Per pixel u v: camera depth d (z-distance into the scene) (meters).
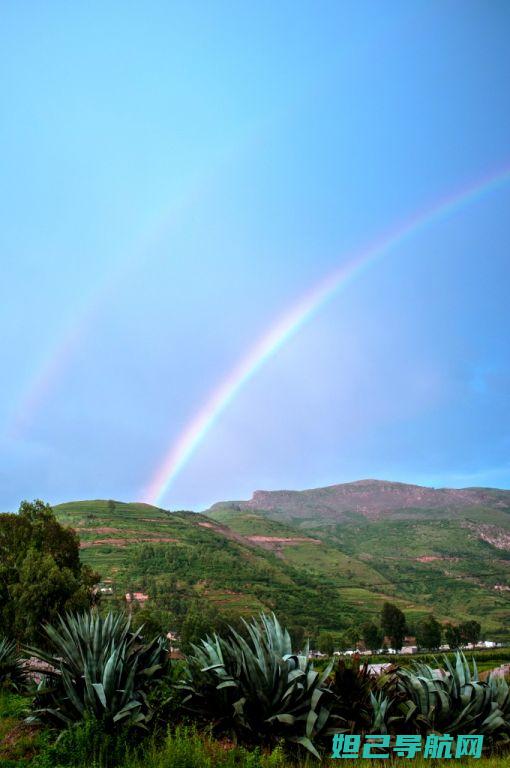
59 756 8.38
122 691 9.85
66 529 44.28
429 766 9.09
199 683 10.48
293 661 10.24
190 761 7.82
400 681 11.84
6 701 14.07
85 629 11.72
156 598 164.25
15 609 34.91
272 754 8.20
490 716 11.12
